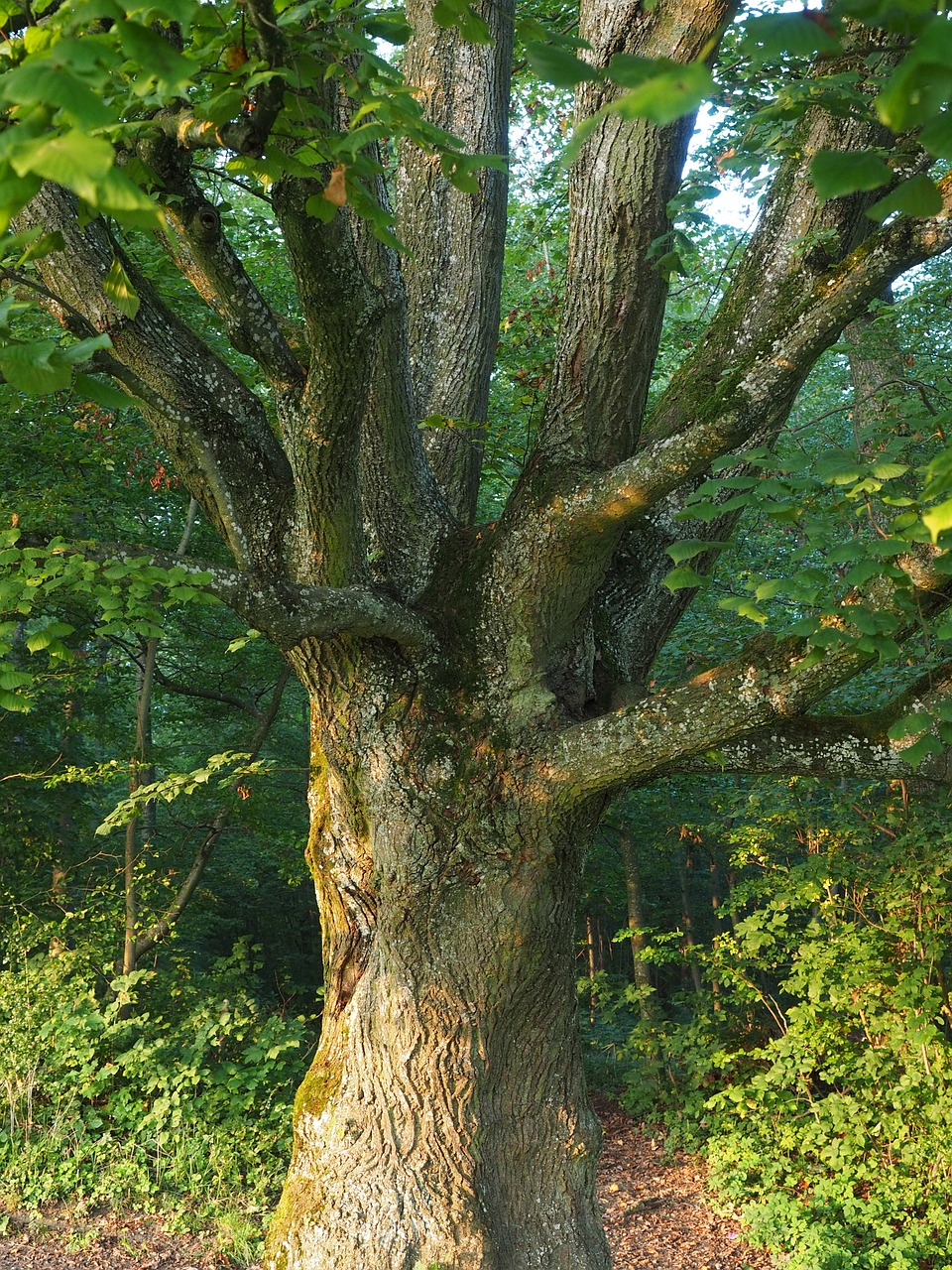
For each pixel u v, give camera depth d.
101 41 1.88
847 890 8.35
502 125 5.65
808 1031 7.74
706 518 3.23
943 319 8.59
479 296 5.60
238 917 14.20
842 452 3.24
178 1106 7.46
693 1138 8.48
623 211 4.46
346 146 2.10
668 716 4.20
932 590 3.54
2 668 3.35
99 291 4.00
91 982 8.58
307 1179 4.80
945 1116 6.94
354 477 4.01
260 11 2.16
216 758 7.45
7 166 1.33
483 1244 4.57
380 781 4.70
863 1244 6.57
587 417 4.58
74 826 10.93
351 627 4.22
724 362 4.78
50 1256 6.16
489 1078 4.74
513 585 4.62
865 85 3.35
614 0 4.38
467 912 4.65
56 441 8.98
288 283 10.00
